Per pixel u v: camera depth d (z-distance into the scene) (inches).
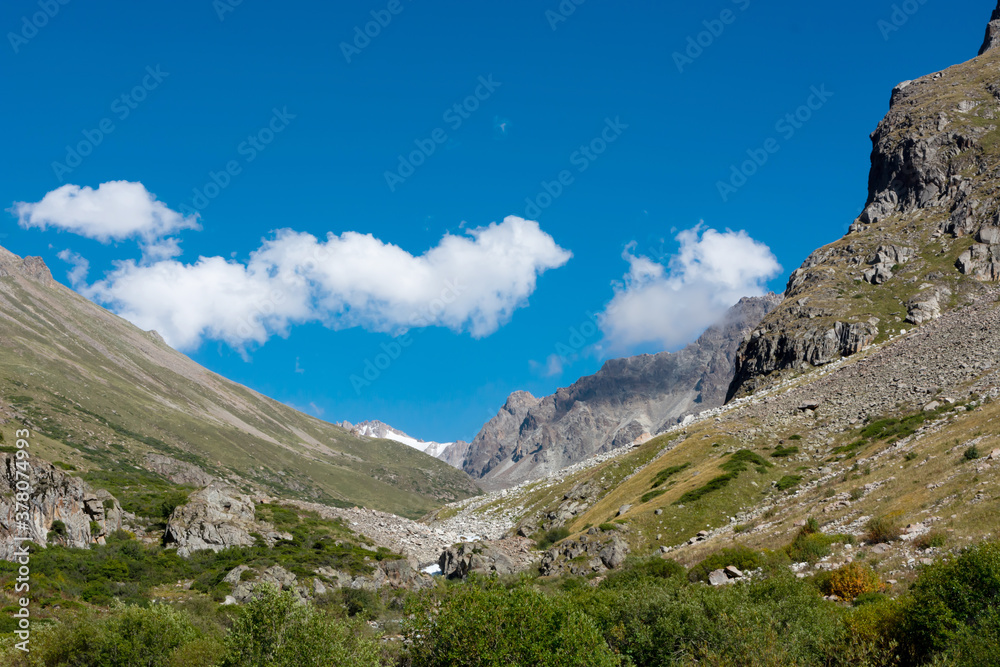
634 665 1162.6
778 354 6899.6
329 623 1187.3
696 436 4608.8
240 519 3590.1
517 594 1011.9
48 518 2775.6
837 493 2452.0
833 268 7691.9
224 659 1162.0
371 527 4589.1
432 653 991.0
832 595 1472.7
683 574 1988.2
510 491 7037.4
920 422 3240.7
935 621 1013.8
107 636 1437.0
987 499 1651.1
